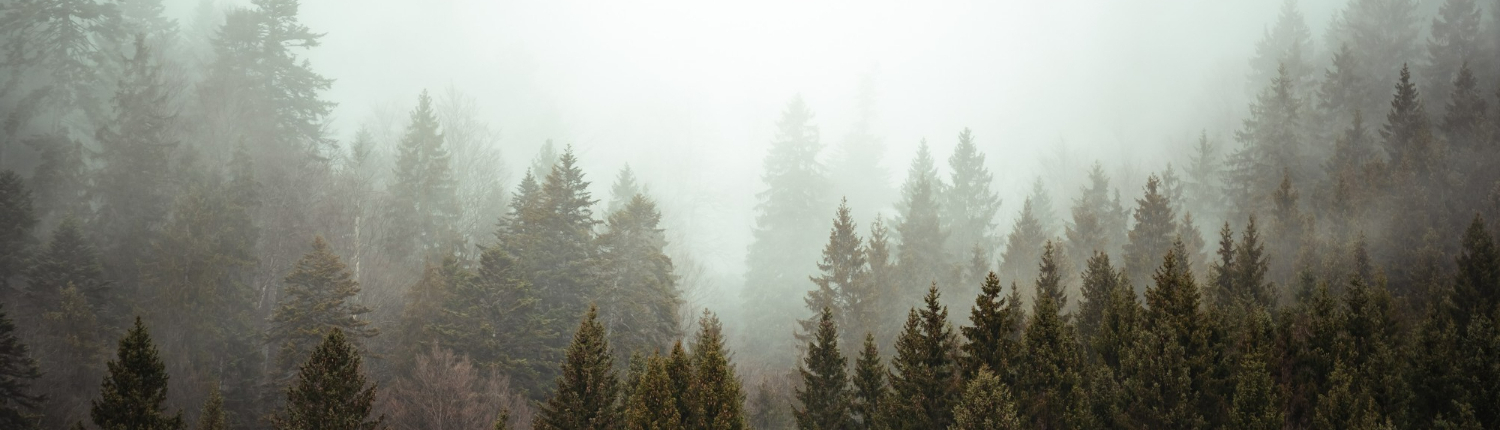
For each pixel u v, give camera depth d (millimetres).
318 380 19219
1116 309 23516
